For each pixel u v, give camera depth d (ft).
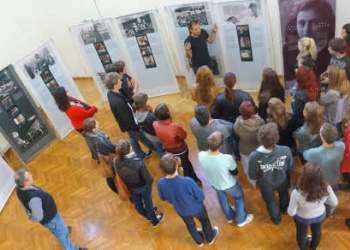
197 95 13.97
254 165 10.41
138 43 20.25
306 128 11.46
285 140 12.34
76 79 27.12
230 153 13.05
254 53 18.71
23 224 15.81
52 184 17.69
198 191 10.52
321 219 9.86
